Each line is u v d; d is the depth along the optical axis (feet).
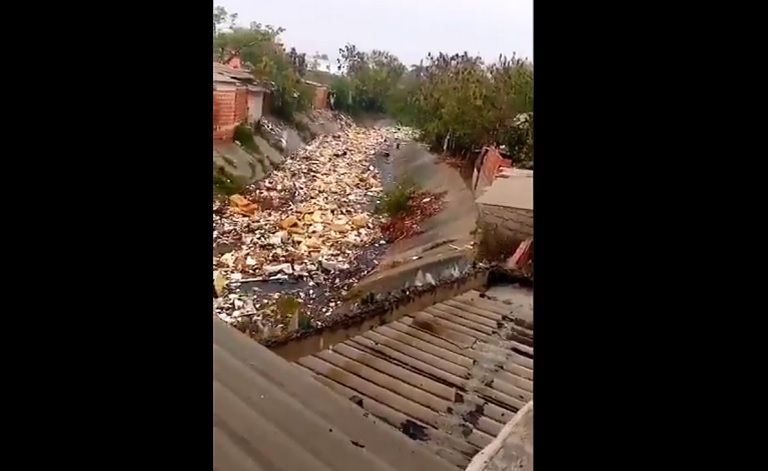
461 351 6.16
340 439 4.50
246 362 5.22
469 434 5.38
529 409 4.72
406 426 5.60
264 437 4.26
